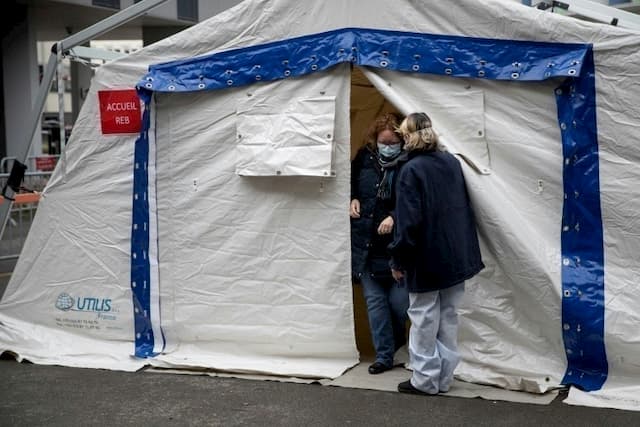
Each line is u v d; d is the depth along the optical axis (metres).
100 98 6.36
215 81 6.04
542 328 5.42
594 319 5.23
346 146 5.77
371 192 5.79
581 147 5.29
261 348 6.07
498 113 5.49
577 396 5.09
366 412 4.97
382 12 5.66
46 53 24.69
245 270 6.06
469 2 5.46
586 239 5.31
